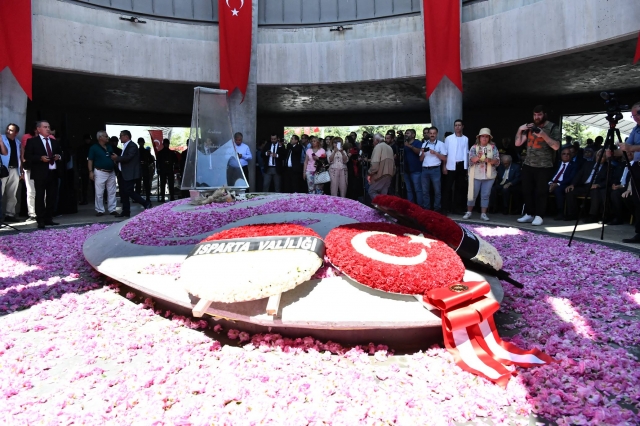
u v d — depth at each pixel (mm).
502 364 2609
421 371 2580
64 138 10734
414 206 3898
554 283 4316
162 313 3605
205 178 6527
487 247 3664
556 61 10719
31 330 3344
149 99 16391
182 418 2137
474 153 8898
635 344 2953
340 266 3162
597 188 8594
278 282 2949
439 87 11055
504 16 10109
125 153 9805
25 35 9648
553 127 7941
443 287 2936
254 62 12523
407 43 11742
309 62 12539
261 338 3000
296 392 2373
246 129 12648
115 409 2232
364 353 2799
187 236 4414
